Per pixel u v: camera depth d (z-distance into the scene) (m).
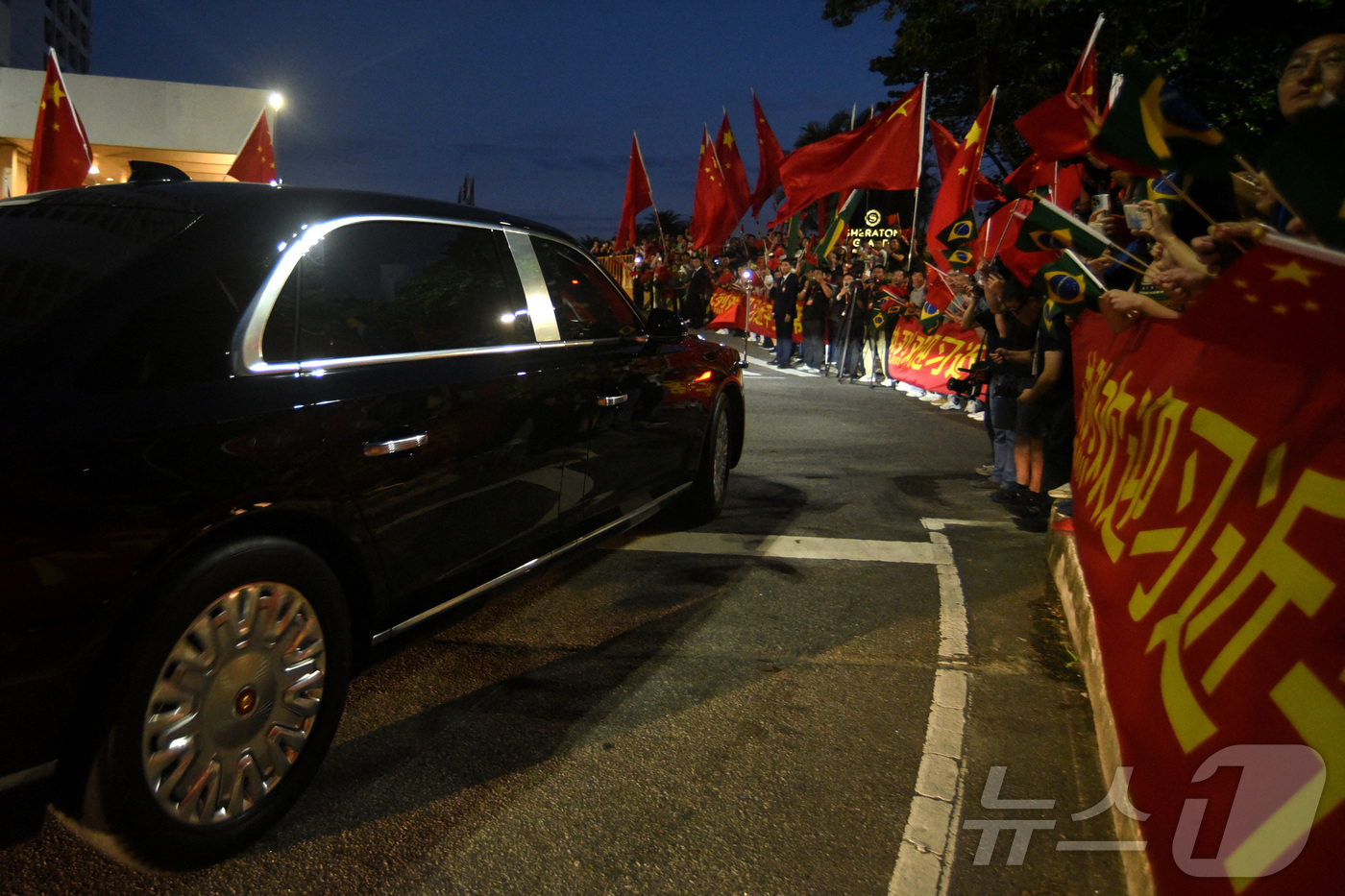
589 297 3.86
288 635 2.23
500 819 2.38
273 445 2.17
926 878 2.16
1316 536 1.56
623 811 2.42
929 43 19.50
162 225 2.32
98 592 1.79
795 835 2.32
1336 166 1.52
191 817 2.04
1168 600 2.22
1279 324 1.90
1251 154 2.23
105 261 2.15
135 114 26.95
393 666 3.32
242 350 2.21
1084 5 15.12
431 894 2.09
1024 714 2.97
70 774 1.87
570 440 3.41
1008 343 5.95
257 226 2.42
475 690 3.12
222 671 2.07
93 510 1.79
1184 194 2.39
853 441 8.38
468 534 2.89
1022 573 4.45
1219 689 1.76
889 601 4.04
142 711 1.90
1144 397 2.99
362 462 2.41
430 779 2.56
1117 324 3.72
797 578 4.34
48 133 10.31
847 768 2.64
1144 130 2.32
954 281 7.51
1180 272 2.68
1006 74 19.56
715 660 3.40
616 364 3.80
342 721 2.89
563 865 2.20
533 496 3.22
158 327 2.06
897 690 3.15
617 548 4.79
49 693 1.75
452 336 2.91
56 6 81.69
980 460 7.50
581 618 3.81
